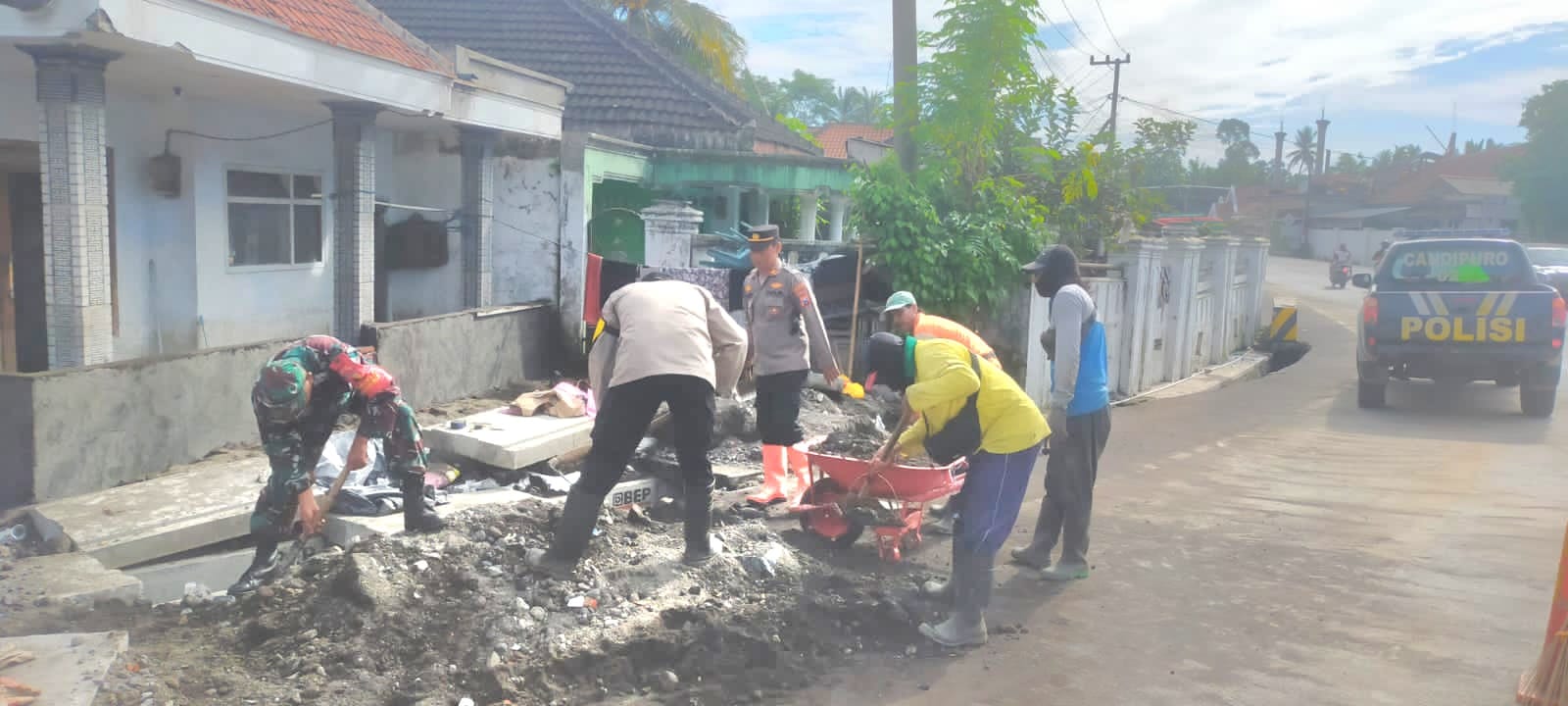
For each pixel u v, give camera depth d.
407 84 9.42
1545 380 10.65
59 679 3.82
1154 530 6.34
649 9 23.80
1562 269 21.83
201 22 7.09
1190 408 11.62
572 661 4.15
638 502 6.68
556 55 16.53
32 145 8.35
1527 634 4.56
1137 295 12.67
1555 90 47.06
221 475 6.35
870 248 10.55
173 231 9.41
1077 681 4.19
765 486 6.54
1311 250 61.44
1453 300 10.80
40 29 6.30
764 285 6.50
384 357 8.56
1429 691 4.02
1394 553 5.79
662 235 10.59
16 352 8.66
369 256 9.83
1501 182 60.22
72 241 6.80
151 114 9.13
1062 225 13.12
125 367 6.29
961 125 11.30
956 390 4.40
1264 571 5.53
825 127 37.34
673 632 4.38
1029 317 10.97
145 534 5.36
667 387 4.83
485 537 5.18
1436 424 10.48
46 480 5.77
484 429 6.96
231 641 4.42
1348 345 17.56
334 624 4.37
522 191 12.06
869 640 4.58
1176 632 4.68
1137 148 14.59
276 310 10.56
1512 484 7.55
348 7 9.88
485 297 11.80
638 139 15.18
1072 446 5.30
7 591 4.66
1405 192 63.94
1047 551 5.57
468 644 4.23
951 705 3.99
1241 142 85.38
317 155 10.95
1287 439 9.56
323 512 5.12
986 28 11.20
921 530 6.15
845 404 9.57
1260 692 4.06
